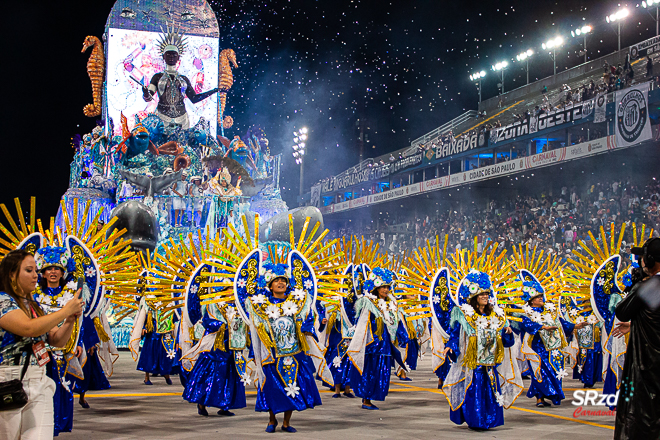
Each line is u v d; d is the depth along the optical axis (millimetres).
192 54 27062
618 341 8797
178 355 9484
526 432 6777
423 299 7695
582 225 22969
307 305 6895
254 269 6871
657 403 4238
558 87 32375
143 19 26438
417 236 31516
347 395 9633
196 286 7828
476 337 6887
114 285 7043
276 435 6469
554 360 8961
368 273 9430
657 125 19250
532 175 27125
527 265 9961
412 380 11805
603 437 6508
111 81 25672
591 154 21938
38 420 3869
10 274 3912
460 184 28562
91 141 23703
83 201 22031
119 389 10203
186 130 25438
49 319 3838
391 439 6328
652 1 25766
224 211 20609
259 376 6672
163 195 22359
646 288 4363
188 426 6945
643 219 20656
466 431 6820
